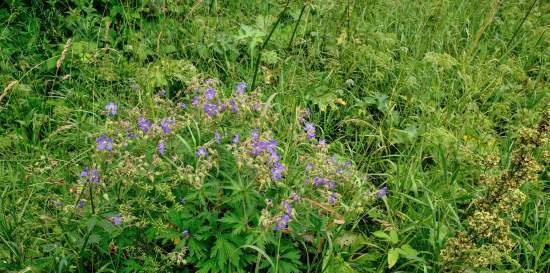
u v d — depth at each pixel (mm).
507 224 1162
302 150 1482
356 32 1977
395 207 1374
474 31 2182
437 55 1721
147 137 1129
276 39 1896
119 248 1075
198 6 1968
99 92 1585
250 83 1681
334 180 1241
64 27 1812
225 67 1799
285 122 1490
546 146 1519
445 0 2217
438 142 1519
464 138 1609
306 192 1201
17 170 1304
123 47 1719
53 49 1755
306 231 1196
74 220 1066
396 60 1991
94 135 1184
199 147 1099
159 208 1113
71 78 1626
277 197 1152
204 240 1130
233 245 1104
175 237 1127
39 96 1563
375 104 1780
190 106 1335
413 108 1751
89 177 1021
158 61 1573
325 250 1212
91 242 1059
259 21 1914
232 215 1106
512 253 1315
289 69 1772
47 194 1201
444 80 1888
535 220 1336
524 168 1082
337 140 1575
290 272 1158
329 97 1653
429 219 1301
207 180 1168
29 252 1117
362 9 2119
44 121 1476
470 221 1106
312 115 1671
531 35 2221
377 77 1783
